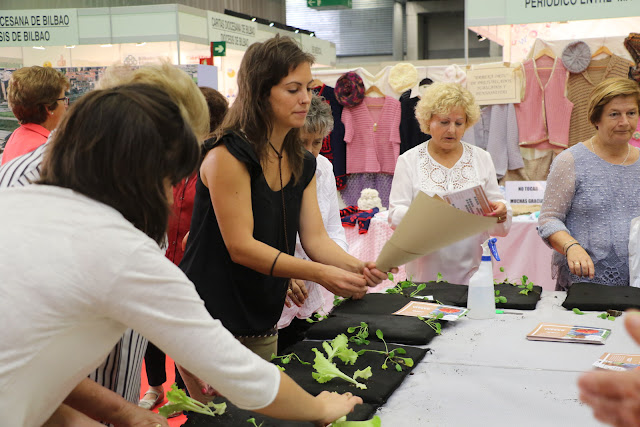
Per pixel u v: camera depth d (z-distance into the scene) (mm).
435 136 2689
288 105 1656
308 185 1971
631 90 2334
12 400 880
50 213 905
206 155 1697
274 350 1901
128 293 884
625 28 6004
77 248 878
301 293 2148
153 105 949
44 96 2754
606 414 757
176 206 2795
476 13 4797
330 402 1146
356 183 5176
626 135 2369
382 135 5055
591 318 1883
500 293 2166
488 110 4758
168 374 3488
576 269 2203
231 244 1656
